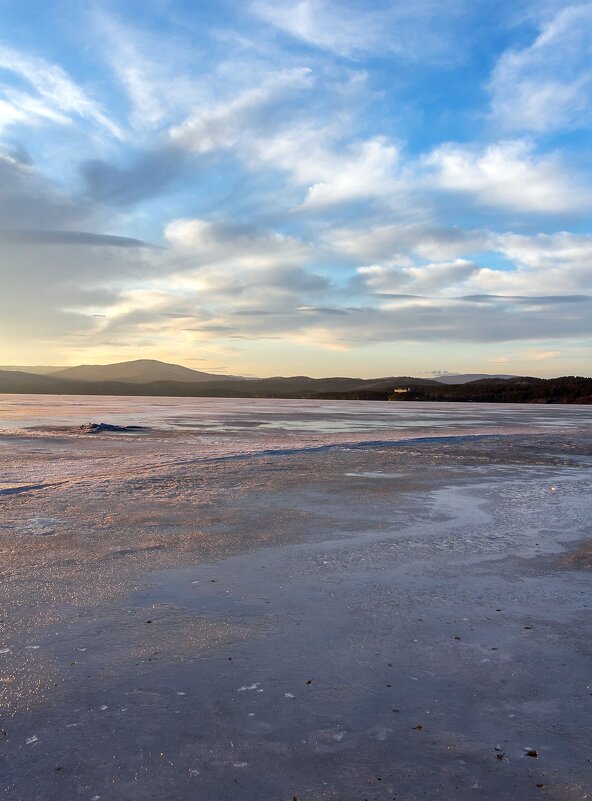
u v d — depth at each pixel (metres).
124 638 4.51
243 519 8.64
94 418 38.56
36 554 6.73
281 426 32.47
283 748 3.13
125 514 8.88
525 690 3.79
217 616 4.98
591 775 2.94
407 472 13.68
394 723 3.39
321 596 5.51
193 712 3.47
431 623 4.89
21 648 4.30
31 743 3.15
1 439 22.59
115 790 2.79
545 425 35.69
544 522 8.68
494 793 2.79
